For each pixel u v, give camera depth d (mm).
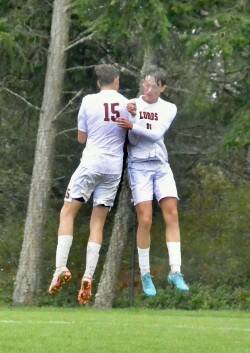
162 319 39031
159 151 23297
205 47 50750
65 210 23250
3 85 70375
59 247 23016
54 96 67625
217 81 62469
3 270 76688
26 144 75938
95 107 22797
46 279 74125
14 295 68938
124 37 51500
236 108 62156
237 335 30156
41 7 67500
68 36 67750
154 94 22891
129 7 49406
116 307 71938
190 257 75875
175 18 51094
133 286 71562
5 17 64125
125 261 76188
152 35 49750
